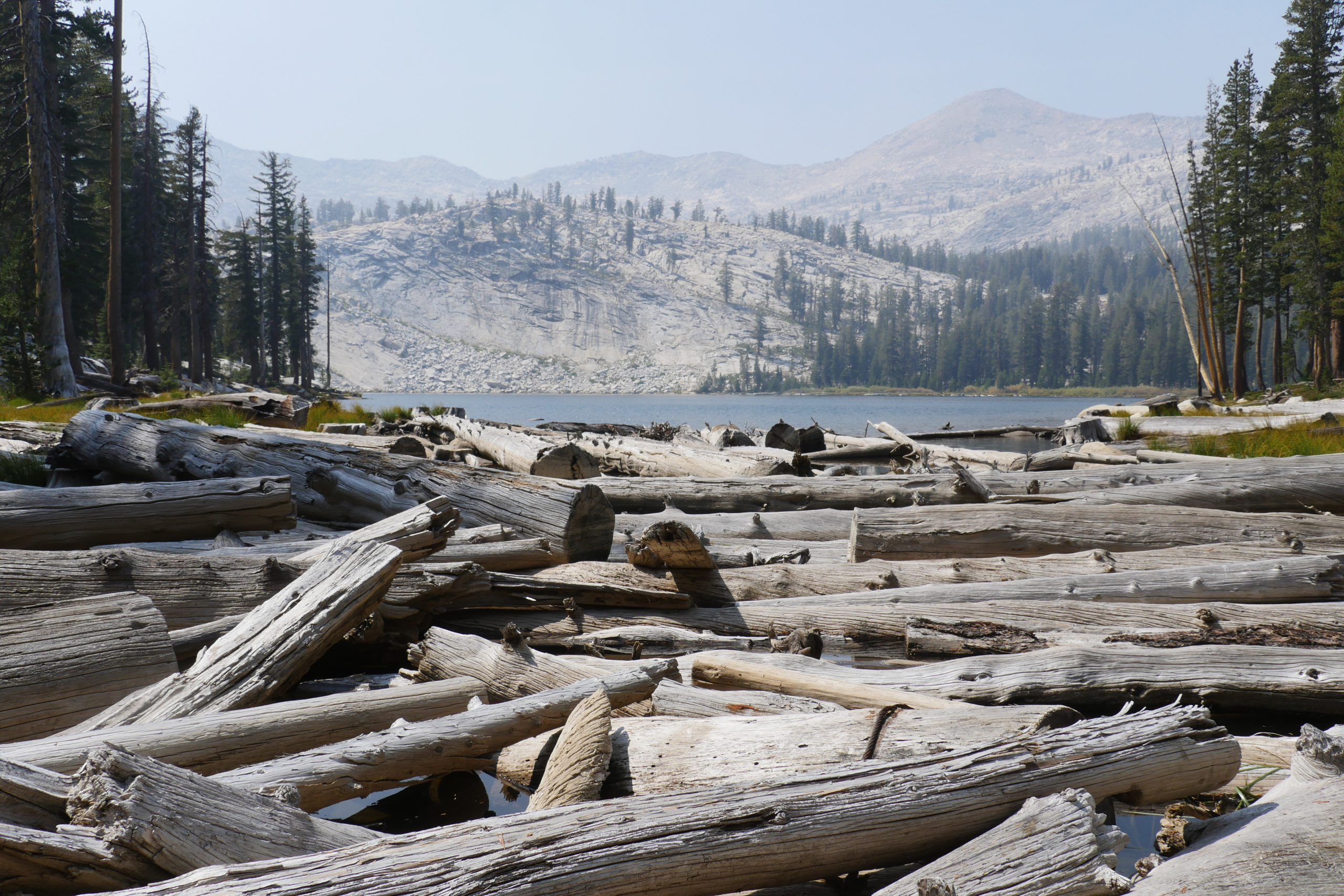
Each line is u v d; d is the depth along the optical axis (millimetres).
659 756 2877
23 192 28438
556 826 2012
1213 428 15633
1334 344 42781
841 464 15391
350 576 3766
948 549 5914
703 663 3674
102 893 1772
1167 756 2547
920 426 41906
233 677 3285
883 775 2309
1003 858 2039
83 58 34719
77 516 5203
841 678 3709
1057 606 4504
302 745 3020
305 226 77812
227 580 4270
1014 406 103375
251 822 2139
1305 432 13961
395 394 181500
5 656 3117
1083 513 6125
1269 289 45906
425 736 2975
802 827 2119
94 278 39688
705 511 8492
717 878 2027
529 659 3631
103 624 3379
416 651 3959
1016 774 2371
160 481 7633
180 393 26641
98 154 41281
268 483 5699
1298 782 2555
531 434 14125
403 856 1882
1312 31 42250
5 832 1886
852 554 5957
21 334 23703
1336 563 5051
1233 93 45594
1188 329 36500
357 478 6555
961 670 3803
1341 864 1960
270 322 74562
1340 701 3686
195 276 54094
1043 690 3697
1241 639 4172
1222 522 6145
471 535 5445
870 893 2277
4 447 10305
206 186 52438
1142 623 4371
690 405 102375
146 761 2105
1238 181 45875
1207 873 2006
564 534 5574
